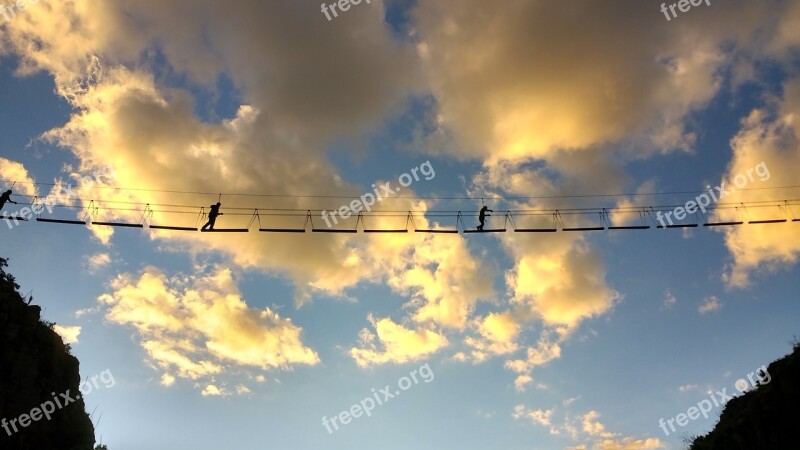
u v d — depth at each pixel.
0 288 62.97
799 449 48.47
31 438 57.47
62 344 69.12
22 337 61.94
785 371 51.50
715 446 59.69
